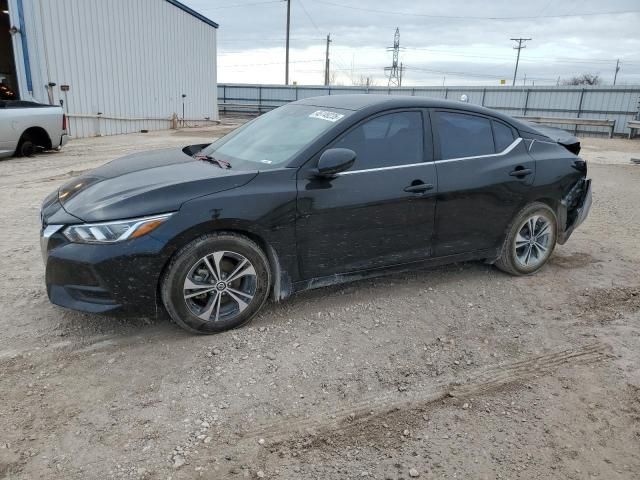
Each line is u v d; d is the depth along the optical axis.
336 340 3.62
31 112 11.58
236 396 2.99
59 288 3.33
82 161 11.44
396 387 3.16
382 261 4.07
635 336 3.89
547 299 4.46
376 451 2.63
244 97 41.94
